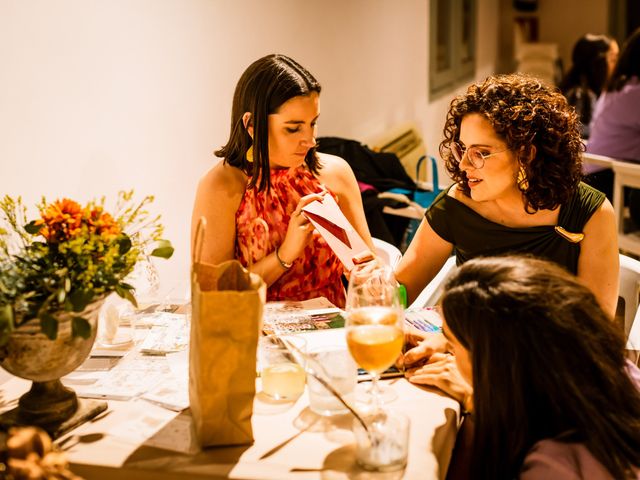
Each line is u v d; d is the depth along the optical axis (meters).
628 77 4.11
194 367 1.28
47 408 1.35
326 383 1.32
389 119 4.92
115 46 2.39
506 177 1.85
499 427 1.23
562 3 8.97
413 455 1.24
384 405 1.41
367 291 1.47
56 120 2.17
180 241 2.85
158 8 2.57
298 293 2.13
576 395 1.15
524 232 1.95
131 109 2.49
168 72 2.66
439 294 2.29
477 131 1.82
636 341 1.94
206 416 1.24
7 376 2.12
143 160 2.58
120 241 1.36
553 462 1.15
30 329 1.28
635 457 1.15
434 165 4.03
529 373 1.18
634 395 1.21
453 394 1.45
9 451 1.07
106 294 1.35
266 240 2.08
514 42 8.68
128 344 1.67
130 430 1.33
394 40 4.89
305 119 1.97
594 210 1.91
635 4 8.91
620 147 4.22
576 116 1.85
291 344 1.56
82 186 2.31
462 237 2.06
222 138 3.05
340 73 4.07
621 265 2.21
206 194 2.09
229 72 3.03
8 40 1.99
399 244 3.56
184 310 1.86
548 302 1.17
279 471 1.19
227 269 1.35
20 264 1.32
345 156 3.73
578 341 1.15
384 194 3.42
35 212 2.12
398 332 1.27
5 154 2.00
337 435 1.31
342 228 1.91
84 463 1.23
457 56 6.61
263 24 3.25
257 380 1.53
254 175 2.04
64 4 2.17
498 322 1.18
